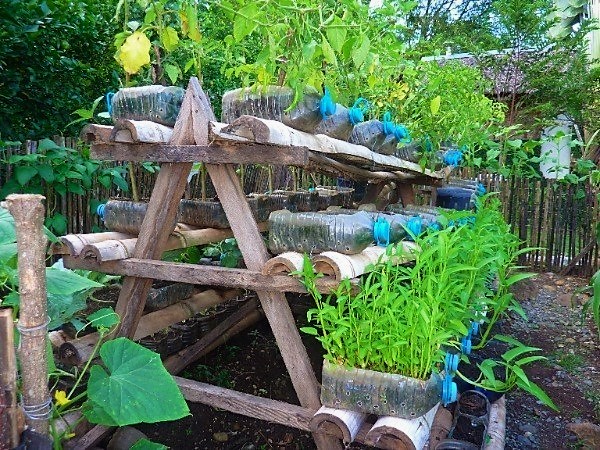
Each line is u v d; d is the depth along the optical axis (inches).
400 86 136.0
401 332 66.9
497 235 97.0
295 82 74.7
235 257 135.7
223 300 132.2
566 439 111.3
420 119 140.0
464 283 80.1
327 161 96.4
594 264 238.2
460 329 66.7
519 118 335.3
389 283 70.7
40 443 52.3
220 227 111.7
